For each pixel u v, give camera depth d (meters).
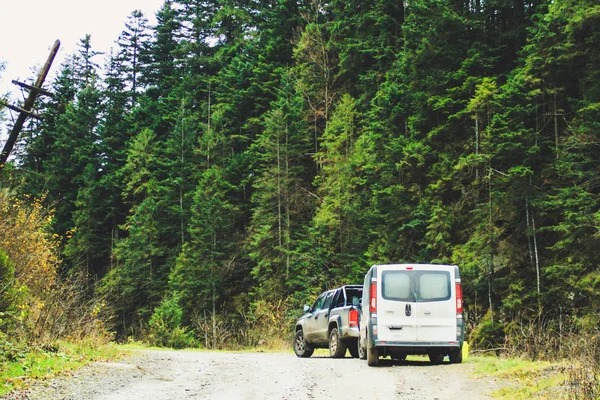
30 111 20.56
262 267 43.09
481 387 10.70
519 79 27.97
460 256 27.34
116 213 67.88
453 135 31.84
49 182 67.81
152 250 54.69
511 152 27.14
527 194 26.47
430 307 14.46
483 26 34.47
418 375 12.51
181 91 71.62
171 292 48.72
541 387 9.94
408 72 35.12
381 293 14.50
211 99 70.06
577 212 24.12
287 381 11.98
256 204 51.88
